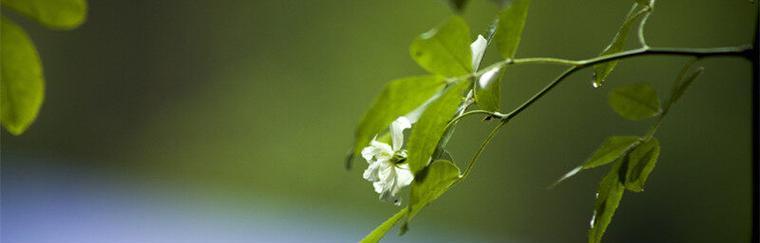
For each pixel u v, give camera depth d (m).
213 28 2.90
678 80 0.67
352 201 2.66
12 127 0.59
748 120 2.17
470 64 0.62
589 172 2.33
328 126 2.72
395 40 2.63
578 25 2.32
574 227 2.36
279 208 2.73
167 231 2.78
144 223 2.83
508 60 0.64
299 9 2.77
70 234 2.80
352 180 2.67
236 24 2.87
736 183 2.19
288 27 2.78
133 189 2.92
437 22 2.56
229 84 2.87
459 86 0.63
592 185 2.33
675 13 2.19
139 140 2.98
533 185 2.40
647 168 0.69
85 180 2.97
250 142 2.82
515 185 2.42
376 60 2.66
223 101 2.87
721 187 2.21
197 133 2.91
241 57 2.87
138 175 2.95
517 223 2.42
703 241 2.24
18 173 2.97
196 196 2.84
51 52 3.09
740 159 2.18
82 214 2.87
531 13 2.36
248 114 2.83
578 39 2.33
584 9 2.32
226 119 2.86
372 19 2.66
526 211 2.41
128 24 3.03
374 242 0.70
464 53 0.62
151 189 2.90
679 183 2.26
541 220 2.39
